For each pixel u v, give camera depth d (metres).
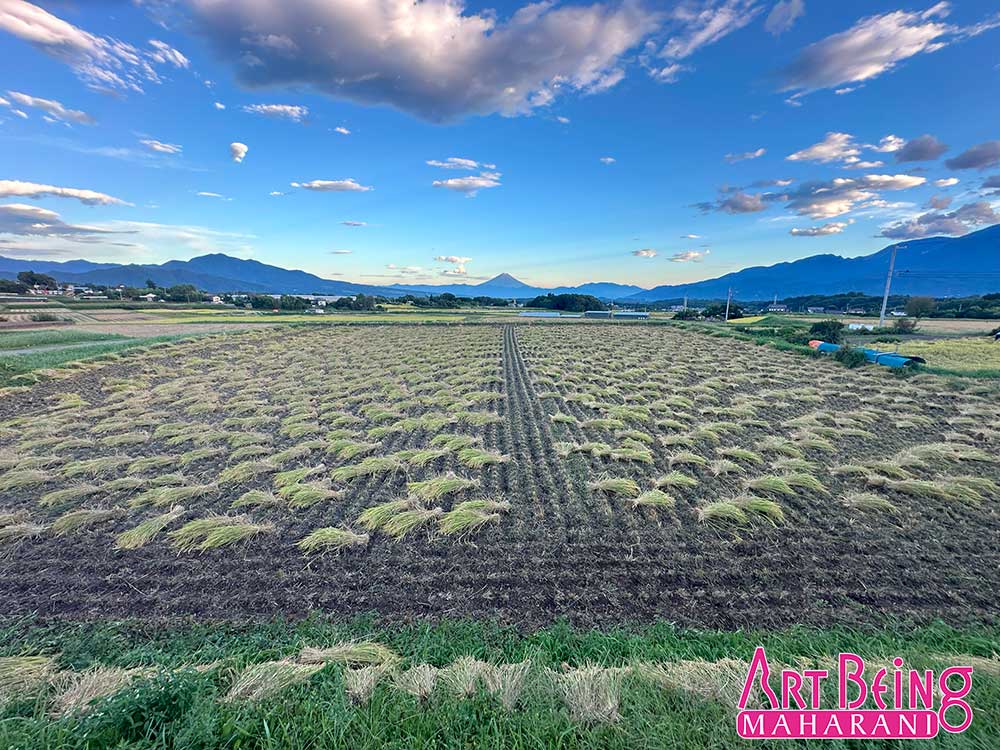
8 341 28.16
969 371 18.88
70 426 12.72
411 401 15.95
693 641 4.59
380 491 8.78
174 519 7.48
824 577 5.87
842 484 8.89
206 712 3.22
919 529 7.09
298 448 10.93
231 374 20.53
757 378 19.22
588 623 5.02
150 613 5.24
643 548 6.62
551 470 9.80
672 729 3.09
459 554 6.48
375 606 5.35
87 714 3.30
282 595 5.56
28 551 6.57
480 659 4.36
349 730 3.18
